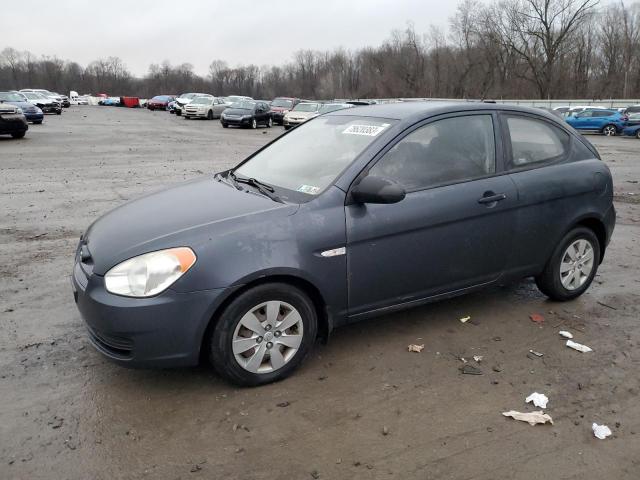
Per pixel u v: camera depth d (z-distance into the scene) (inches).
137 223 136.4
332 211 136.9
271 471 105.0
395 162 148.7
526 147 172.7
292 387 133.3
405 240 145.8
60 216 308.3
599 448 112.9
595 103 1943.9
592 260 188.2
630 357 150.3
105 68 5098.4
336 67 3774.6
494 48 2554.1
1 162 535.5
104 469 105.3
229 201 143.9
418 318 172.4
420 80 2910.9
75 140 810.8
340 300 140.3
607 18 2635.3
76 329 163.3
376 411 124.0
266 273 126.5
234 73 4911.4
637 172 554.9
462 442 113.9
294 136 181.0
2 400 126.4
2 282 201.3
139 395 129.6
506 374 140.4
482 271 163.2
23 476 103.0
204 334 127.3
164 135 981.8
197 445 112.1
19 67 4842.5
